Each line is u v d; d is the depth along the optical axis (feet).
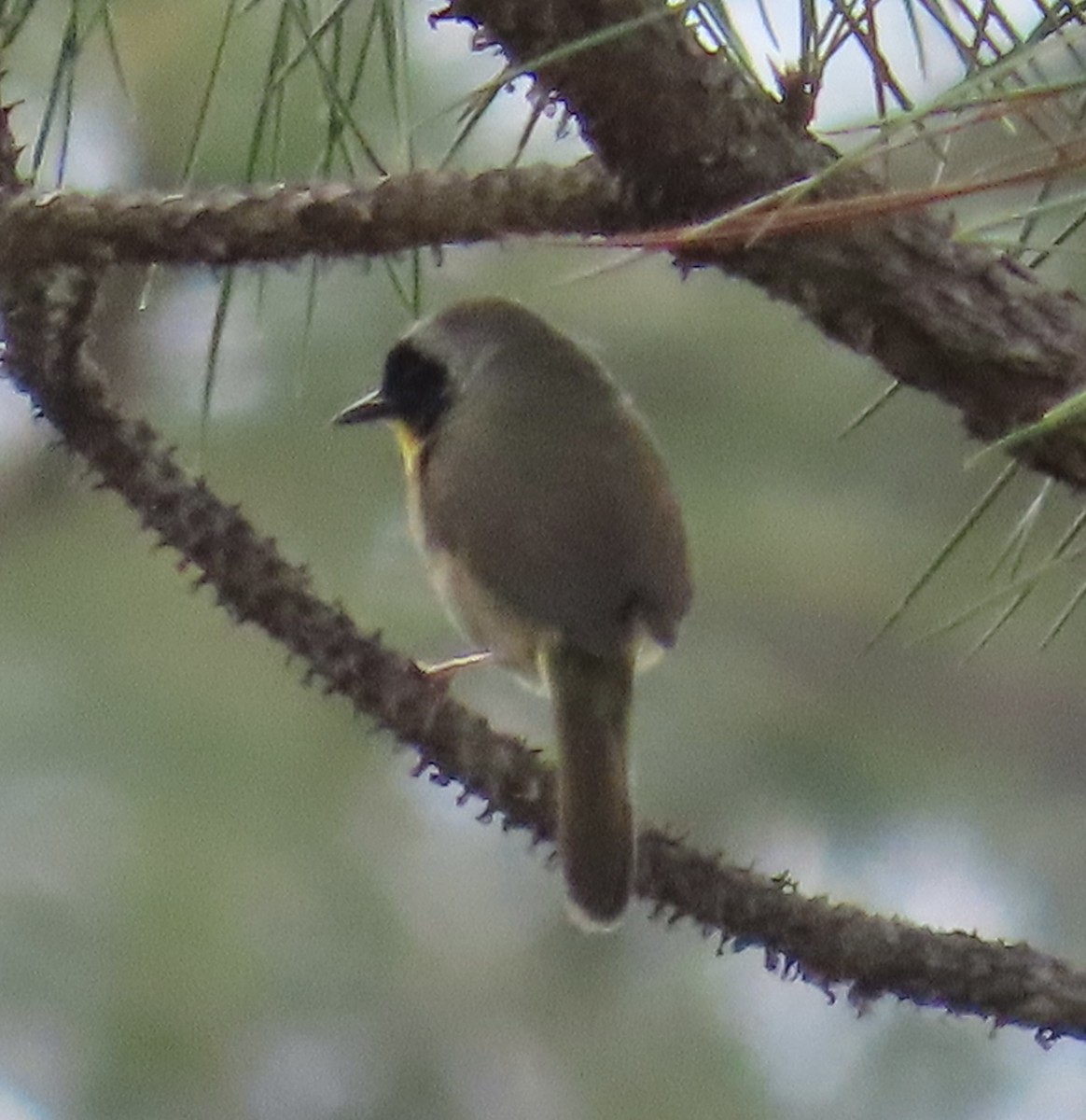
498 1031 32.17
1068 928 35.24
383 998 31.71
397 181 16.69
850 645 34.35
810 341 33.06
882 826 35.12
